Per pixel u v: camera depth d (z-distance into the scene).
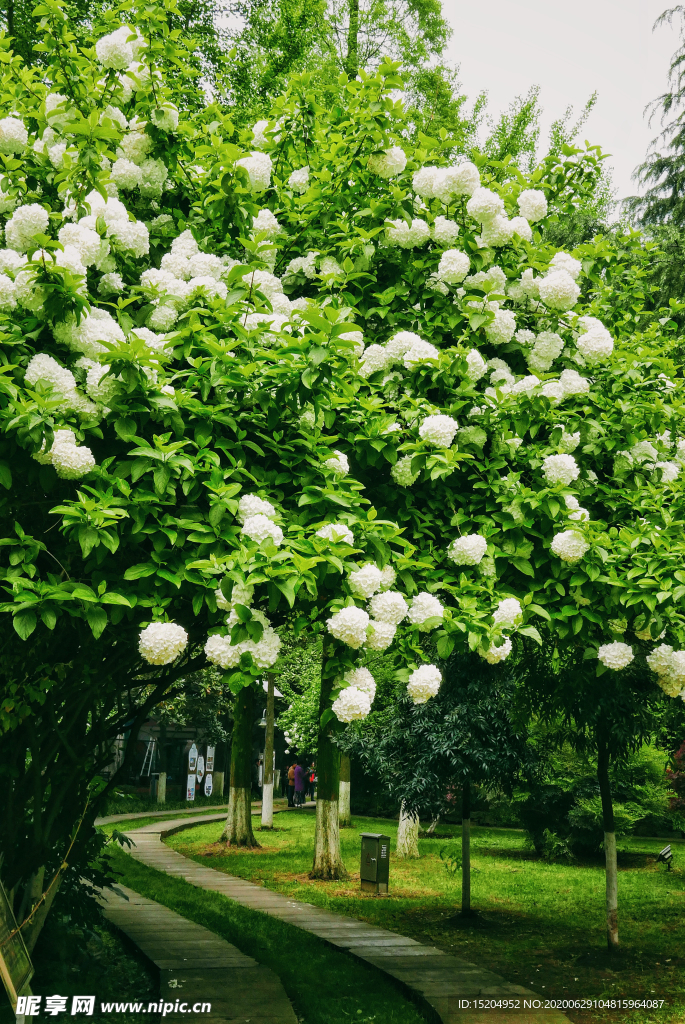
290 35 13.08
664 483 5.52
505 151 15.16
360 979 7.85
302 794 29.80
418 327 5.41
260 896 12.09
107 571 3.96
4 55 4.96
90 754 6.09
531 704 9.52
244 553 3.50
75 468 3.66
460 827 22.53
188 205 5.58
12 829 5.60
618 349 6.32
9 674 5.02
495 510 4.94
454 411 4.88
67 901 6.67
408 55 14.95
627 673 8.36
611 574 4.72
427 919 10.77
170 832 20.38
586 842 15.81
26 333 3.88
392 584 4.36
